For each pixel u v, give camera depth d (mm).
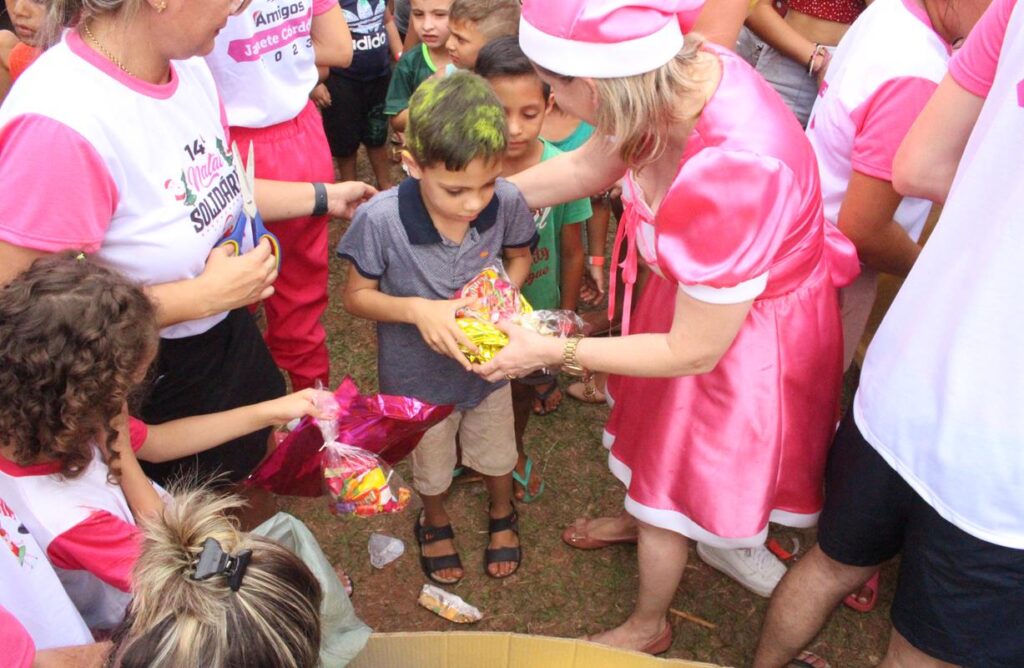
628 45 1477
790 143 1646
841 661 2539
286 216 2396
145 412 2053
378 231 2066
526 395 2711
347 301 2205
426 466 2496
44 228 1540
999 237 1454
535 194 2225
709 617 2637
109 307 1384
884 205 2143
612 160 2094
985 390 1524
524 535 2863
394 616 2627
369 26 3902
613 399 2289
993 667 1761
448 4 3207
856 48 2170
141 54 1649
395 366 2307
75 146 1543
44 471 1465
